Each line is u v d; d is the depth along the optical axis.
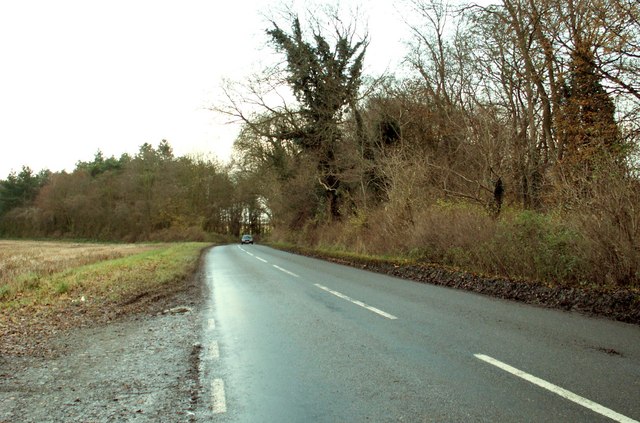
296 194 38.06
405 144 25.80
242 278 16.06
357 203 28.48
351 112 30.52
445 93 25.89
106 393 4.90
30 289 14.12
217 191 86.06
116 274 17.09
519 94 20.86
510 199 18.75
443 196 20.25
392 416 4.06
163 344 7.01
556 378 4.85
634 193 8.80
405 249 18.77
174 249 41.25
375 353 6.04
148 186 80.44
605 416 3.91
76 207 83.12
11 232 94.00
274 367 5.61
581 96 14.50
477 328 7.25
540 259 10.83
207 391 4.87
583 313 8.24
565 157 15.02
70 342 7.40
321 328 7.63
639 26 12.53
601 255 9.18
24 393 4.97
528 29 17.39
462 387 4.69
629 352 5.73
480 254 13.20
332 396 4.59
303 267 19.91
